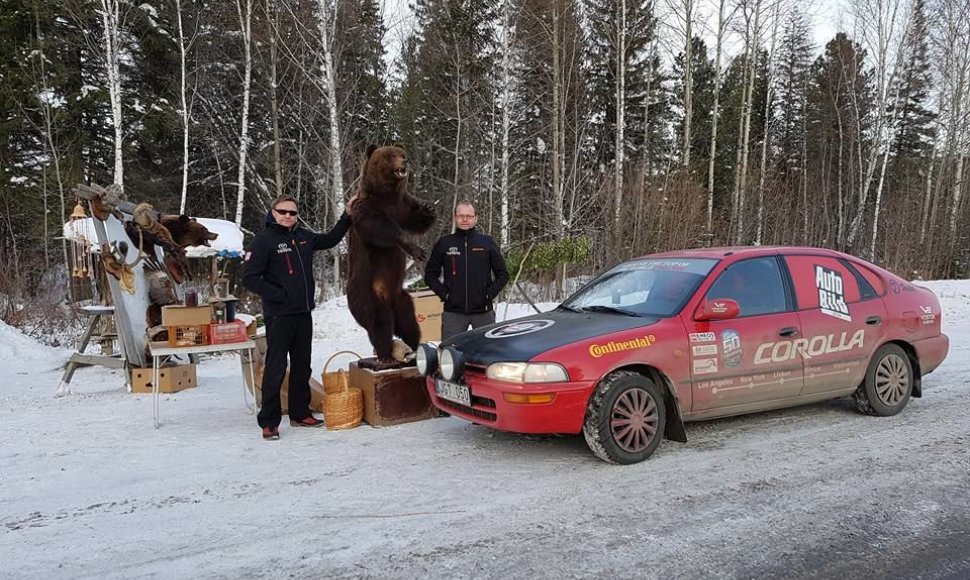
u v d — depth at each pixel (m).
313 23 19.59
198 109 23.16
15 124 21.00
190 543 3.38
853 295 5.51
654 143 28.41
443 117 23.83
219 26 22.05
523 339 4.62
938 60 29.64
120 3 20.05
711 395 4.74
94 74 22.75
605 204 19.78
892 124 28.83
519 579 2.95
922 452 4.68
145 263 8.19
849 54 33.88
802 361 5.11
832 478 4.19
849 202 31.09
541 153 23.91
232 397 7.30
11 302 15.32
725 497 3.88
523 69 22.34
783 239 25.19
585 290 5.81
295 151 24.16
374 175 5.30
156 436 5.54
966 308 14.93
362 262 5.63
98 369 9.81
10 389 8.31
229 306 6.45
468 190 21.58
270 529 3.53
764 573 3.00
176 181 24.50
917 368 5.77
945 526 3.50
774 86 37.19
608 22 23.86
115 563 3.18
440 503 3.85
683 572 3.00
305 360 5.70
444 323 6.40
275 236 5.41
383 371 5.66
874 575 2.99
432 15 23.17
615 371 4.50
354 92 21.81
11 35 21.45
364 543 3.34
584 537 3.36
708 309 4.68
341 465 4.59
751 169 28.20
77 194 7.30
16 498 4.09
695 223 20.08
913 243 26.73
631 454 4.45
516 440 5.11
